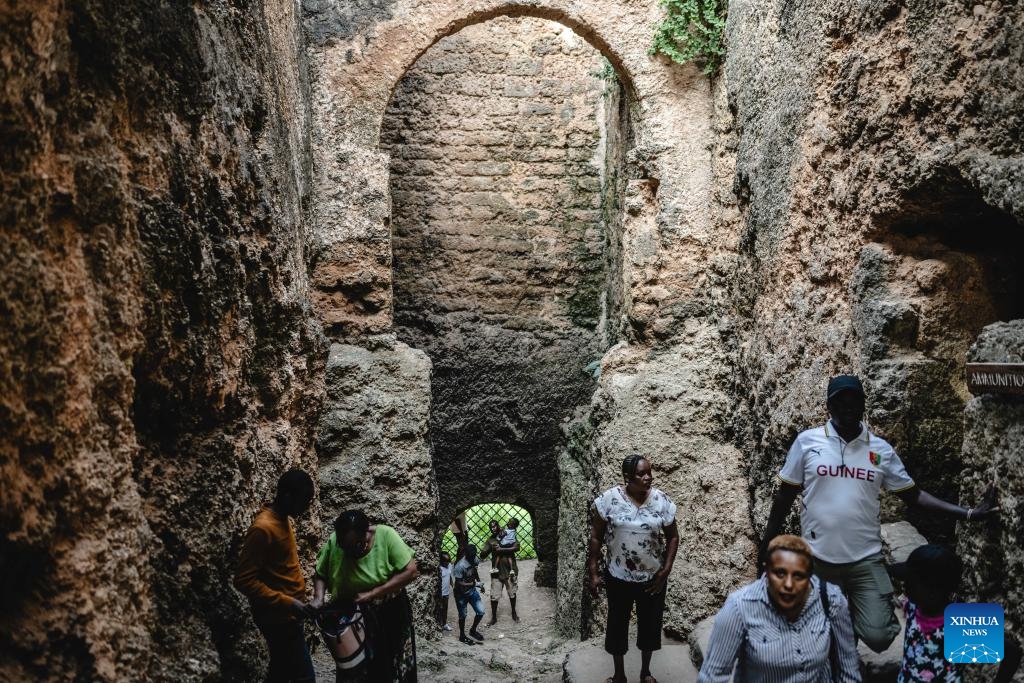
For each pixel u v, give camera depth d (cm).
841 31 613
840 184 615
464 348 1230
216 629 475
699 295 877
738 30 817
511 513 1521
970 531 437
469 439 1235
